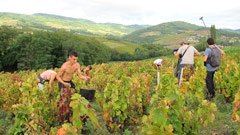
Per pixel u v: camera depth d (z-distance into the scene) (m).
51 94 5.64
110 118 4.76
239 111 2.97
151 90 8.60
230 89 6.40
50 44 69.06
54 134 2.81
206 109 3.68
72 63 5.55
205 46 108.06
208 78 6.88
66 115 4.82
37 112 4.64
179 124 3.45
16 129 3.96
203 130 4.33
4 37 67.38
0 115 6.80
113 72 12.61
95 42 91.44
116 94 4.70
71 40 76.56
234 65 6.55
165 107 3.07
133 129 4.89
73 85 5.90
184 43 8.01
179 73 7.89
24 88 5.71
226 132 4.24
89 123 4.81
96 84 8.88
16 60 72.75
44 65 65.44
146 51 144.38
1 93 7.45
